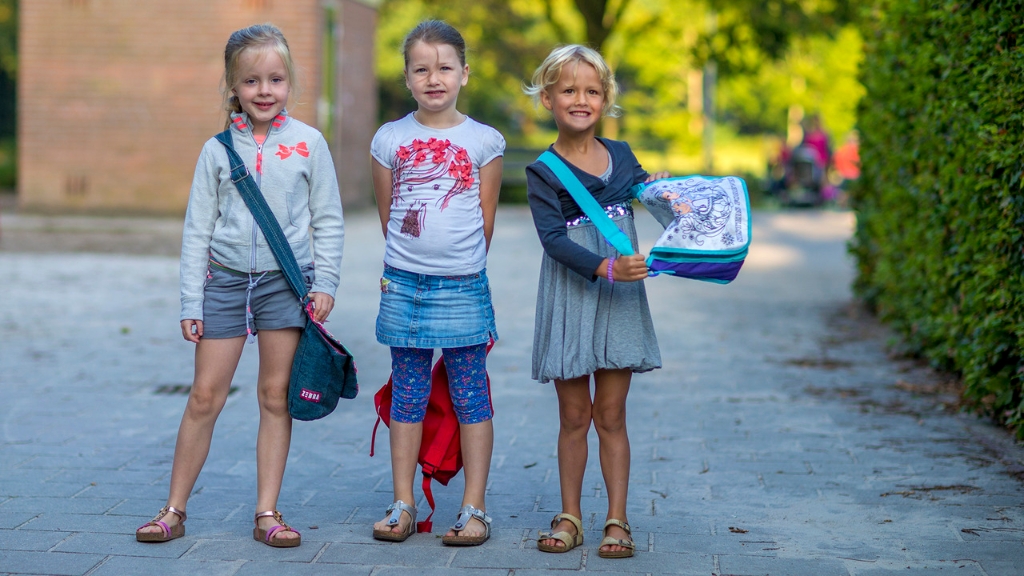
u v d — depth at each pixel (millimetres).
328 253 3836
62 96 16766
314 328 3777
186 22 16469
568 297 3641
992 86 5121
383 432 5383
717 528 3979
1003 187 4996
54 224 15602
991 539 3840
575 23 36562
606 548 3645
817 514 4141
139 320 8422
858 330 8555
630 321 3639
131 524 3953
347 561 3602
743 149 47219
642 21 24406
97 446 5012
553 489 4488
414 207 3693
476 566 3564
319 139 3838
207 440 3857
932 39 6414
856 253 9445
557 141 3754
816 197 22719
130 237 14219
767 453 5023
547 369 3646
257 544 3760
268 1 16234
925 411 5855
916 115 6980
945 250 6234
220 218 3754
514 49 36594
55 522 3957
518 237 15359
